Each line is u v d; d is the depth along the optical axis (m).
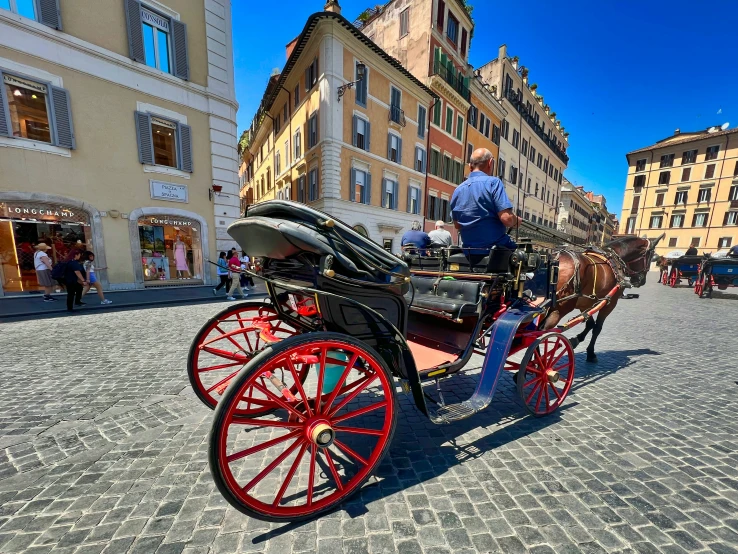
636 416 3.24
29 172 8.88
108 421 2.95
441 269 3.56
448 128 21.58
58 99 9.08
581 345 5.78
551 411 3.26
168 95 11.03
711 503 2.08
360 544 1.76
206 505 2.00
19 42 8.49
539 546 1.75
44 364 4.34
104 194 10.08
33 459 2.41
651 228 37.03
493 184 3.05
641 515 1.97
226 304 8.91
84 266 8.33
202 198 12.16
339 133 15.22
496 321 3.03
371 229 17.34
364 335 2.20
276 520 1.82
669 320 8.04
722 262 11.73
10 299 8.90
